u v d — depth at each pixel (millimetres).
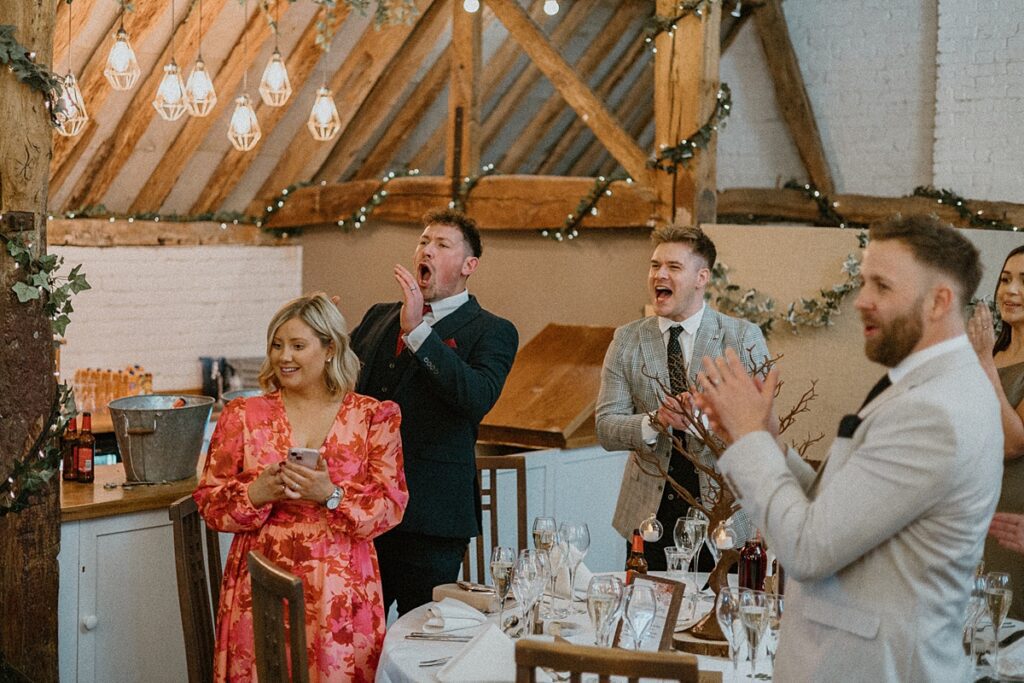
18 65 3508
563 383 5309
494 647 2537
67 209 7074
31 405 3623
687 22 6051
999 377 3479
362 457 3215
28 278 3596
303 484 3020
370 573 3193
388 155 7684
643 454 3102
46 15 3611
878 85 7477
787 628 2070
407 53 7117
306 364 3193
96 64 6117
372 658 3137
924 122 7312
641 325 3711
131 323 7414
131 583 3883
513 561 2791
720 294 6012
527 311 7047
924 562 1917
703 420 3299
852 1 7531
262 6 5738
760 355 3617
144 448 3975
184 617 3109
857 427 1991
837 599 1976
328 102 5957
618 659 2051
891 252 1945
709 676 2479
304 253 8219
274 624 2516
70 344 7148
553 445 4961
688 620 2861
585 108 6500
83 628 3779
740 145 8062
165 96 5484
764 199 7695
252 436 3189
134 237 7348
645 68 8156
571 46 7637
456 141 7141
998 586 2535
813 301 5809
